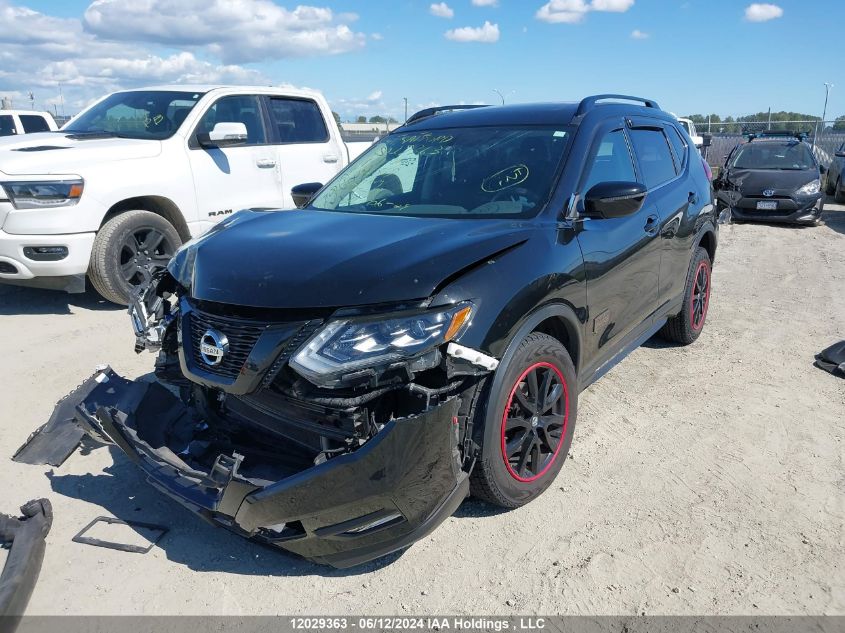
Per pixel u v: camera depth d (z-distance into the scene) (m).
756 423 4.16
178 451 3.14
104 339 5.63
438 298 2.62
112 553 2.96
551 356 3.16
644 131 4.58
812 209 12.56
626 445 3.89
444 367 2.62
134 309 3.47
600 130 3.96
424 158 4.01
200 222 6.93
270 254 2.94
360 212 3.74
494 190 3.59
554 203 3.41
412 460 2.48
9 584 2.61
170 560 2.93
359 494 2.48
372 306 2.57
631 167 4.24
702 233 5.25
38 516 3.08
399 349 2.52
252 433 2.94
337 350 2.52
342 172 4.42
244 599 2.70
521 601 2.67
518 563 2.88
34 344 5.52
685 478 3.54
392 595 2.71
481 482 2.96
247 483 2.57
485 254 2.86
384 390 2.55
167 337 3.32
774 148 14.02
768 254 9.96
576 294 3.32
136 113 7.25
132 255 6.41
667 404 4.45
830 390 4.68
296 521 2.61
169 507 3.31
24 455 3.69
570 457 3.75
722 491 3.41
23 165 5.82
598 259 3.52
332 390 2.57
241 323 2.72
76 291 6.25
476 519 3.18
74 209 5.94
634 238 3.95
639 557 2.91
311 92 8.28
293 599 2.70
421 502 2.57
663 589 2.73
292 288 2.66
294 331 2.61
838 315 6.54
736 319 6.39
